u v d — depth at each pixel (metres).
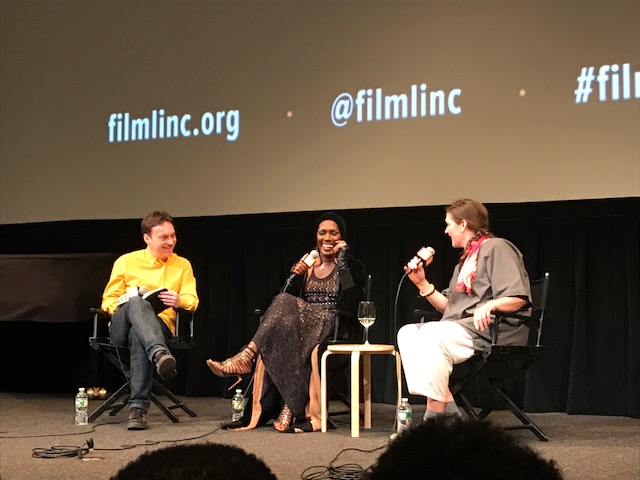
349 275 3.38
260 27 4.60
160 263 3.78
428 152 4.25
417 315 3.40
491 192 4.12
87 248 5.14
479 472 0.46
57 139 5.00
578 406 3.98
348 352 3.16
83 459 2.50
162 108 4.79
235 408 3.70
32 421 3.53
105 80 4.91
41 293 4.26
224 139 4.67
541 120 4.03
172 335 3.72
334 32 4.45
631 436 3.11
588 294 4.07
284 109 4.55
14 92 5.08
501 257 3.05
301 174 4.51
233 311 4.82
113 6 4.90
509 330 3.01
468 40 4.17
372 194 4.36
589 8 3.93
